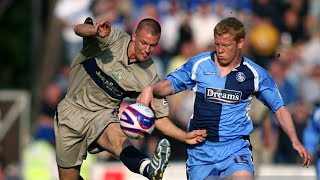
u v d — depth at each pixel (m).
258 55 53.38
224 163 32.00
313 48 63.09
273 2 64.75
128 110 30.73
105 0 68.06
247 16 58.88
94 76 33.44
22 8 93.50
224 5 64.94
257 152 46.72
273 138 54.97
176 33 63.97
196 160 32.59
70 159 34.91
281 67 58.97
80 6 69.31
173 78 32.28
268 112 43.56
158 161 29.48
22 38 93.88
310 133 43.56
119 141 32.44
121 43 33.28
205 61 32.22
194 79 32.16
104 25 30.88
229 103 31.94
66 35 69.00
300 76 60.25
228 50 31.28
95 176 51.75
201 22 64.62
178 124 55.66
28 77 92.94
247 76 31.95
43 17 74.31
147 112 30.61
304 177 51.97
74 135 34.12
